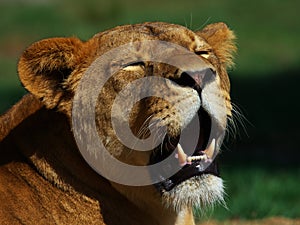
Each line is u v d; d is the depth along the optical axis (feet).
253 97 104.78
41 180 26.99
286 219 44.04
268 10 159.12
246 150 76.28
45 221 26.63
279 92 108.78
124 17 158.20
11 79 120.78
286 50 139.03
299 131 84.84
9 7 163.43
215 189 26.14
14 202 26.61
